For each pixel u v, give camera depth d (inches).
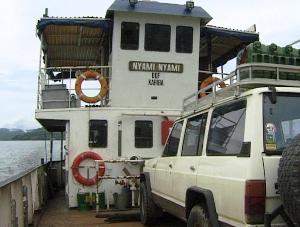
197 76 462.3
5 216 215.6
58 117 428.1
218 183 183.3
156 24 456.1
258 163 159.6
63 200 478.9
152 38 455.8
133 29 452.4
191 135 235.8
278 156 161.2
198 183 207.0
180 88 458.0
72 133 427.2
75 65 649.0
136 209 399.5
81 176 418.9
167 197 267.4
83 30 475.8
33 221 323.3
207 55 490.6
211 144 202.8
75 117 429.4
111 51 463.8
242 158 167.2
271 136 164.1
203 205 200.2
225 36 478.0
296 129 170.2
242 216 160.7
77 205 418.3
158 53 456.1
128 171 426.6
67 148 434.0
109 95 467.2
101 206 416.2
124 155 428.1
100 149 426.9
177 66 458.6
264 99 169.3
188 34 462.9
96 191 407.5
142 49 453.4
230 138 183.5
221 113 198.8
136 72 451.8
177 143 260.1
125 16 448.8
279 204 158.2
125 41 450.6
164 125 431.5
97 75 446.3
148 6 450.0
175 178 247.0
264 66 186.2
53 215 382.9
